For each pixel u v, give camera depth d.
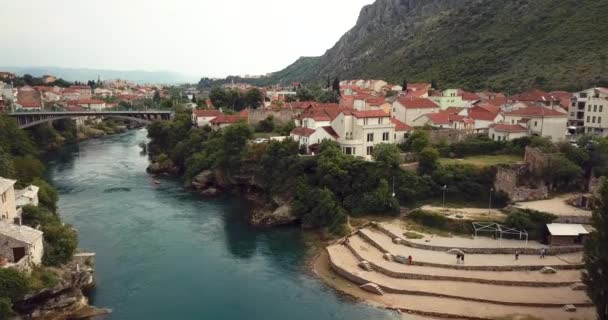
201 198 114.44
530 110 115.50
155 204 108.25
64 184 125.75
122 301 62.06
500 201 90.75
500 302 60.75
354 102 142.62
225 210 104.50
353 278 68.75
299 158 103.00
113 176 136.75
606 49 169.38
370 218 90.12
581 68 163.75
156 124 163.62
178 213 101.69
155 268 72.88
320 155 101.44
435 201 94.06
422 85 193.12
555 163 93.62
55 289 56.06
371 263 71.94
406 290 64.38
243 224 95.12
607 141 96.44
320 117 117.62
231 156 119.75
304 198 96.56
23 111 183.50
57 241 63.34
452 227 82.62
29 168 100.12
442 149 108.56
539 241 77.62
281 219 94.56
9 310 48.44
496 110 128.75
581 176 95.19
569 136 116.56
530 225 78.50
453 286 65.31
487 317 57.69
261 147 116.44
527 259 71.81
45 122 182.62
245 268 73.75
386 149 97.62
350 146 106.31
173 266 73.81
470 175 94.69
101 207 104.62
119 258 76.31
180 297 63.75
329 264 75.31
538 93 141.50
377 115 109.31
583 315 57.41
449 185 94.75
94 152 177.38
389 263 71.56
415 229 84.19
